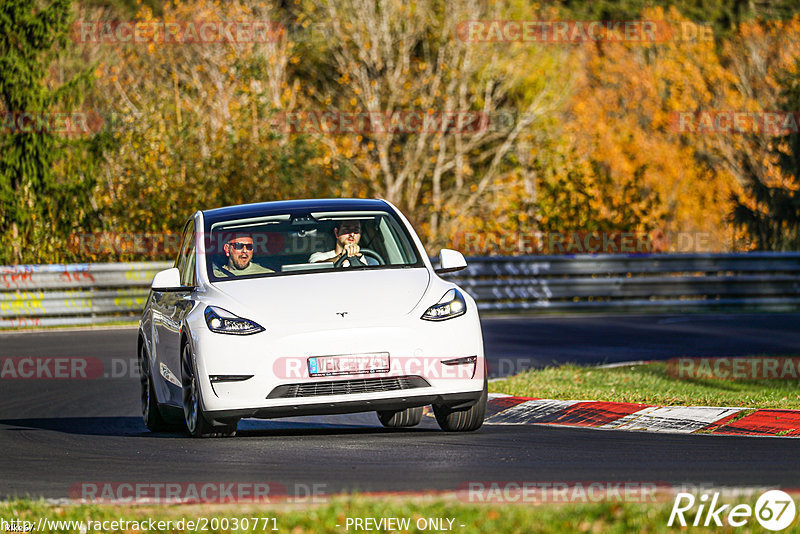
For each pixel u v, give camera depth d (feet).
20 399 155.02
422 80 467.11
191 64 427.74
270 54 430.20
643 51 596.29
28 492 82.94
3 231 311.06
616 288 299.79
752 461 88.02
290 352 99.19
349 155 442.09
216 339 100.73
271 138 368.68
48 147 327.47
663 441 100.99
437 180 468.75
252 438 107.24
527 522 65.05
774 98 569.64
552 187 347.15
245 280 107.55
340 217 114.42
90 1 523.70
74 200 328.49
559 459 90.84
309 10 481.05
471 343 102.89
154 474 88.74
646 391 135.44
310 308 102.01
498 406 128.36
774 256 309.01
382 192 462.60
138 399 153.58
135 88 405.80
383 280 106.22
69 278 267.80
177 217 340.59
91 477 88.69
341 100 483.10
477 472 84.94
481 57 472.03
